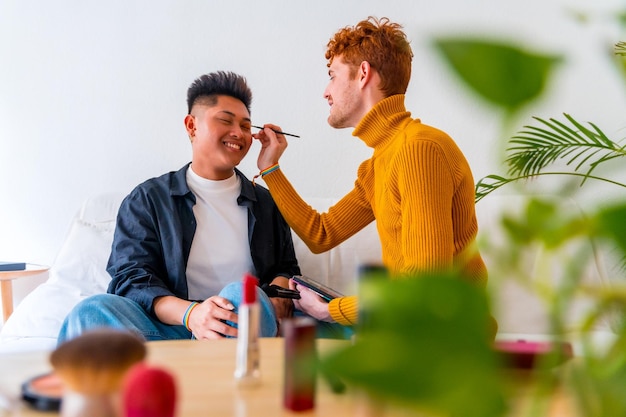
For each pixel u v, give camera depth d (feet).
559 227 0.72
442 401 0.52
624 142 7.62
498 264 0.74
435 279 0.53
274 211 6.41
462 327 0.52
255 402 2.46
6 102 7.84
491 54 0.52
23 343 5.46
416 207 4.30
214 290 5.96
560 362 0.79
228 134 5.99
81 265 6.38
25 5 7.84
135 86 7.83
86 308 4.90
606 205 0.70
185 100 7.85
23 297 7.80
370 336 0.54
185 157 7.84
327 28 7.88
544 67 0.53
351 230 5.91
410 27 7.91
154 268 5.82
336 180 7.82
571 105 7.73
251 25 7.88
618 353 0.76
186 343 3.68
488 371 0.53
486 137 7.72
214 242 6.03
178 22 7.85
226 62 7.88
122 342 1.96
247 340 2.71
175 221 5.91
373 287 0.55
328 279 6.62
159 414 1.61
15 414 2.32
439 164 4.37
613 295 0.75
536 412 0.79
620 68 0.88
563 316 0.72
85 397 1.87
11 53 7.85
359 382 0.53
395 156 4.59
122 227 5.96
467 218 4.61
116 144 7.80
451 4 7.93
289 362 2.29
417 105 7.84
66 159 7.80
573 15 0.83
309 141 7.84
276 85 7.86
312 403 2.31
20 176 7.81
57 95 7.82
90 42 7.82
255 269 6.10
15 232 7.80
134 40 7.83
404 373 0.51
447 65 0.54
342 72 5.22
